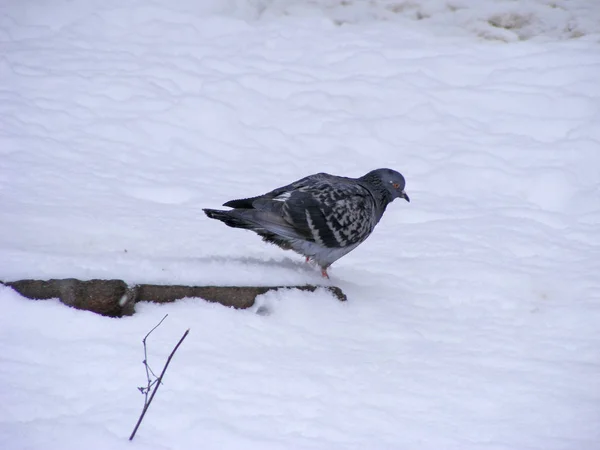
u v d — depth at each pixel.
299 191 9.49
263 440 6.36
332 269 10.85
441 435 6.79
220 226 11.86
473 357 8.57
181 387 7.05
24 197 12.11
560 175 15.12
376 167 15.77
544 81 18.62
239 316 8.51
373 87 18.48
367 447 6.45
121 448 6.02
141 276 8.45
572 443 6.77
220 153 15.82
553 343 9.18
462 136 16.81
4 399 6.54
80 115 16.27
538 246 12.58
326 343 8.45
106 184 13.45
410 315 9.66
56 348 7.39
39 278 8.09
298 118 17.28
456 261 11.67
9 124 15.30
